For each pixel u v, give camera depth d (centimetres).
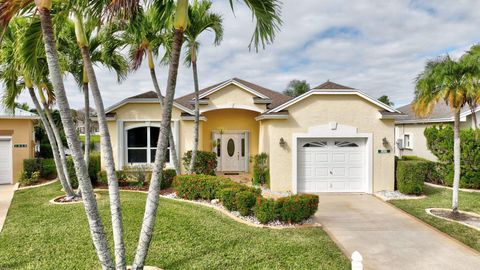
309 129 1516
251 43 647
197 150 1631
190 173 1455
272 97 2231
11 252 707
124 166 1567
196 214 1025
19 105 2112
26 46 643
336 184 1541
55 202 1193
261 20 612
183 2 497
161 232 841
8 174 1773
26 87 1284
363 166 1536
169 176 1520
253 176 1695
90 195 472
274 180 1517
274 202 957
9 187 1623
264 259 692
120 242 510
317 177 1543
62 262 657
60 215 998
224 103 1847
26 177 1705
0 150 1762
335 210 1201
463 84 1005
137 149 1683
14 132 1781
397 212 1172
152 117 1661
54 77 447
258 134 2114
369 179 1508
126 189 1475
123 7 462
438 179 1734
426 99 1082
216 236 826
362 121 1516
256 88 2352
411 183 1418
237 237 823
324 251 750
